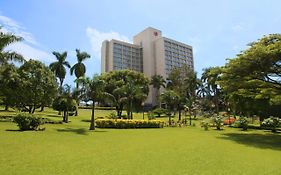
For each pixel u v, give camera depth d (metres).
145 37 128.75
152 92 111.69
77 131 23.39
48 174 8.17
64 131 22.50
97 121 31.72
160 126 36.72
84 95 27.39
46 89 34.97
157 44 126.06
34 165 9.31
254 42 24.80
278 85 26.53
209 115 64.06
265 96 31.31
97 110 65.25
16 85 31.31
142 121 34.69
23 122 21.22
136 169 9.26
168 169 9.41
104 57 121.06
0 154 11.05
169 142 17.88
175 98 46.09
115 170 9.02
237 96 40.84
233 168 9.89
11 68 28.33
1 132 18.77
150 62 124.19
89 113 56.25
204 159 11.59
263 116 41.03
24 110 37.62
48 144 14.56
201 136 23.70
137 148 14.47
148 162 10.55
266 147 17.08
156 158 11.50
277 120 33.28
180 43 131.50
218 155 12.85
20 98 32.75
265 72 23.48
